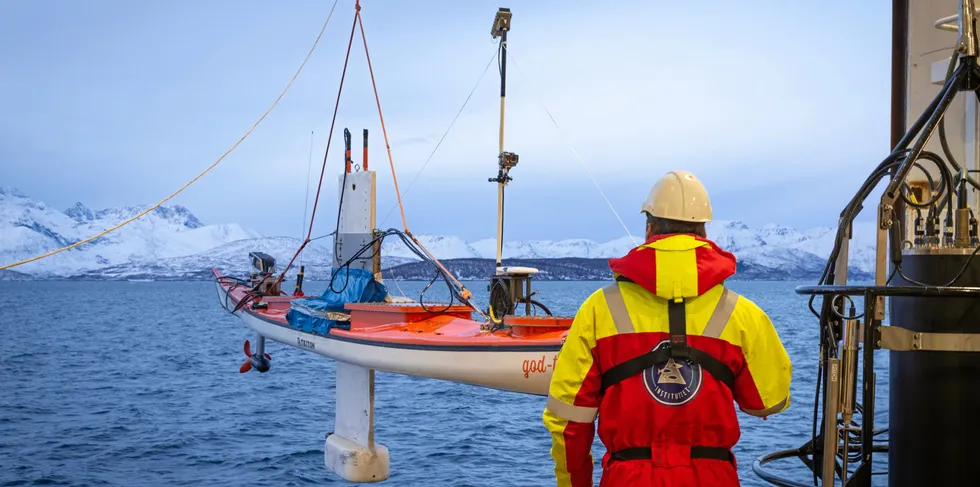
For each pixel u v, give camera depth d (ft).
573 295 411.95
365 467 32.58
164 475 42.14
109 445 50.34
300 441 52.31
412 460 46.80
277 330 39.11
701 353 8.79
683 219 9.12
